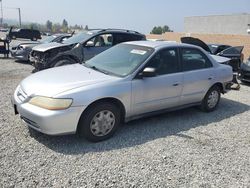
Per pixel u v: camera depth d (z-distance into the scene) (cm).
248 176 382
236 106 719
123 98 459
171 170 379
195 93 587
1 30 5462
